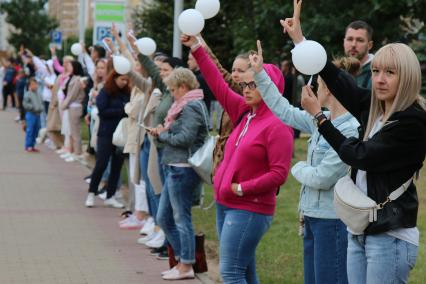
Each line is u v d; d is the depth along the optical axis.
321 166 6.17
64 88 21.52
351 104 5.54
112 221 13.31
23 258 10.40
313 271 6.57
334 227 6.23
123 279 9.47
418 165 5.12
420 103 5.18
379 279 5.16
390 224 5.08
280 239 11.50
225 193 6.85
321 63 5.30
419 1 17.36
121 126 12.62
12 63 46.34
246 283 6.94
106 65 15.02
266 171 6.82
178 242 9.52
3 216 13.39
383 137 5.04
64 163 21.42
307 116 6.37
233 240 6.84
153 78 10.91
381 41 18.23
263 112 6.88
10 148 25.09
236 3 25.77
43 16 68.81
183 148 9.06
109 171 15.46
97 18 21.59
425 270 9.50
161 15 35.97
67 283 9.20
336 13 18.12
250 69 6.81
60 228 12.56
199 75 13.03
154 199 10.88
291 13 19.05
